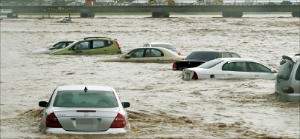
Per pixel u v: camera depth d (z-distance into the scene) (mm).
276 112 35000
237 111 35781
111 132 24141
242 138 26969
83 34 156000
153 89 48469
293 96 37250
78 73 64250
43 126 24875
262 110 35875
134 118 33625
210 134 27969
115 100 25719
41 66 73125
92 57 85562
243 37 140125
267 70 52094
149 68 67625
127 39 138250
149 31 164500
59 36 148500
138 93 46000
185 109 37094
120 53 91312
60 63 76750
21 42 128875
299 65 37375
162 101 41031
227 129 29594
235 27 180875
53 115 24219
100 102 25250
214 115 34500
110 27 187125
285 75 38094
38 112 35531
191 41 130250
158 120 32625
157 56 74812
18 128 29172
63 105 24906
